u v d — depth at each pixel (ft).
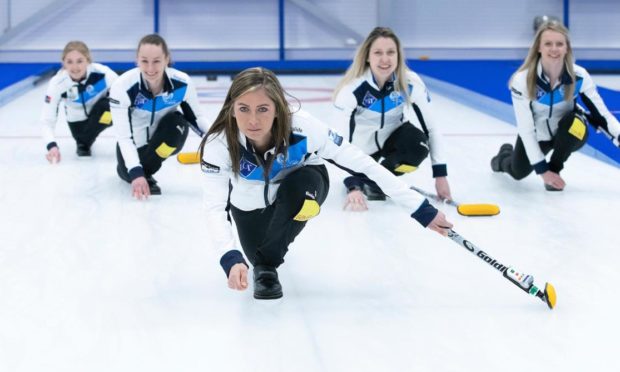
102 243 11.64
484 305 9.10
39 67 43.27
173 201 14.35
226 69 47.93
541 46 14.19
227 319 8.68
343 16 50.42
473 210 13.23
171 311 8.92
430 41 50.85
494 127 24.68
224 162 8.79
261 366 7.44
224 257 8.39
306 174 9.04
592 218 13.12
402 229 12.47
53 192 14.99
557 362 7.50
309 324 8.53
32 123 24.89
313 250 11.39
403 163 14.15
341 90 13.80
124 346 7.92
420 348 7.85
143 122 14.65
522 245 11.53
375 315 8.80
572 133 14.40
